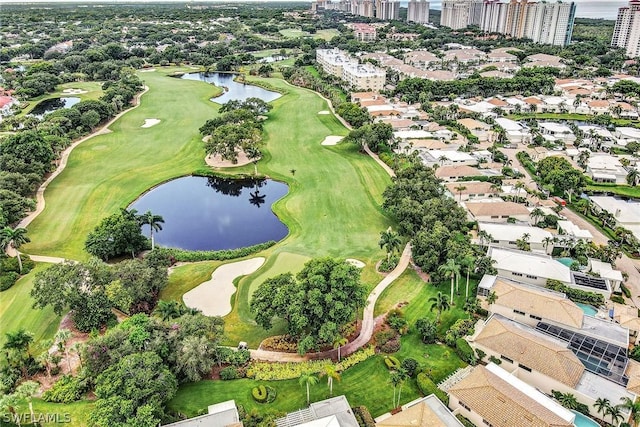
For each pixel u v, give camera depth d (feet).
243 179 488.02
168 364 222.07
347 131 634.02
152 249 352.08
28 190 425.28
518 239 336.49
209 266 330.75
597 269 305.94
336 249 347.36
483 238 337.52
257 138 532.73
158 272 291.17
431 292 295.69
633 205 399.03
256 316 245.04
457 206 371.15
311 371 230.48
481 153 525.75
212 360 227.61
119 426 182.70
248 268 327.47
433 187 393.91
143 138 602.85
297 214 409.08
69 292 255.91
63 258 339.77
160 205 442.50
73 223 389.19
